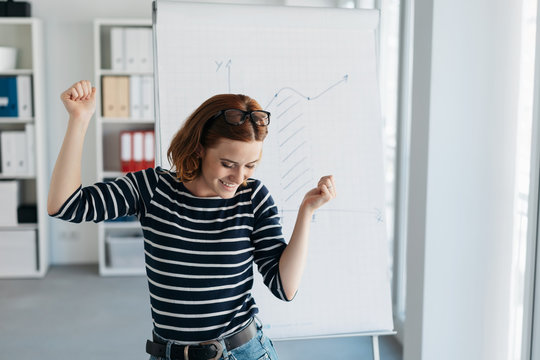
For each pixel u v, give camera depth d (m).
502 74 2.29
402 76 3.41
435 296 2.38
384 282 2.22
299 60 2.22
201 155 1.38
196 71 2.14
